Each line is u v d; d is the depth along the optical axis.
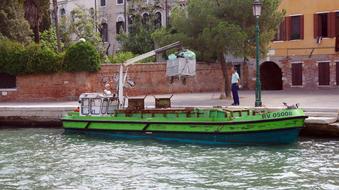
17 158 22.08
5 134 29.55
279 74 48.78
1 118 33.88
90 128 27.56
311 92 40.41
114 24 66.94
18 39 45.56
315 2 44.16
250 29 34.38
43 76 40.72
